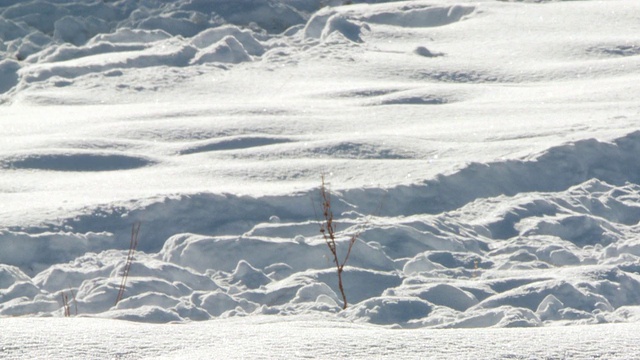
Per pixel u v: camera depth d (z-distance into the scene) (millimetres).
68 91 60031
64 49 72812
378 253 28062
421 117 47812
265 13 86375
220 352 13203
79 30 81625
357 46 71188
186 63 69625
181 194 31828
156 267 25828
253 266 27625
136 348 13539
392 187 33625
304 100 54406
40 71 65000
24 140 42594
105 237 29438
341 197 32656
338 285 25859
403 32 76188
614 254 29000
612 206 34719
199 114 49594
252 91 59562
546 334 14469
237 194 32188
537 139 41156
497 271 27000
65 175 37500
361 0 91500
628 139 39812
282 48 72250
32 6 86500
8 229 29172
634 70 58594
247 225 30969
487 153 39094
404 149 39875
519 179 36125
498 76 61156
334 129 45344
